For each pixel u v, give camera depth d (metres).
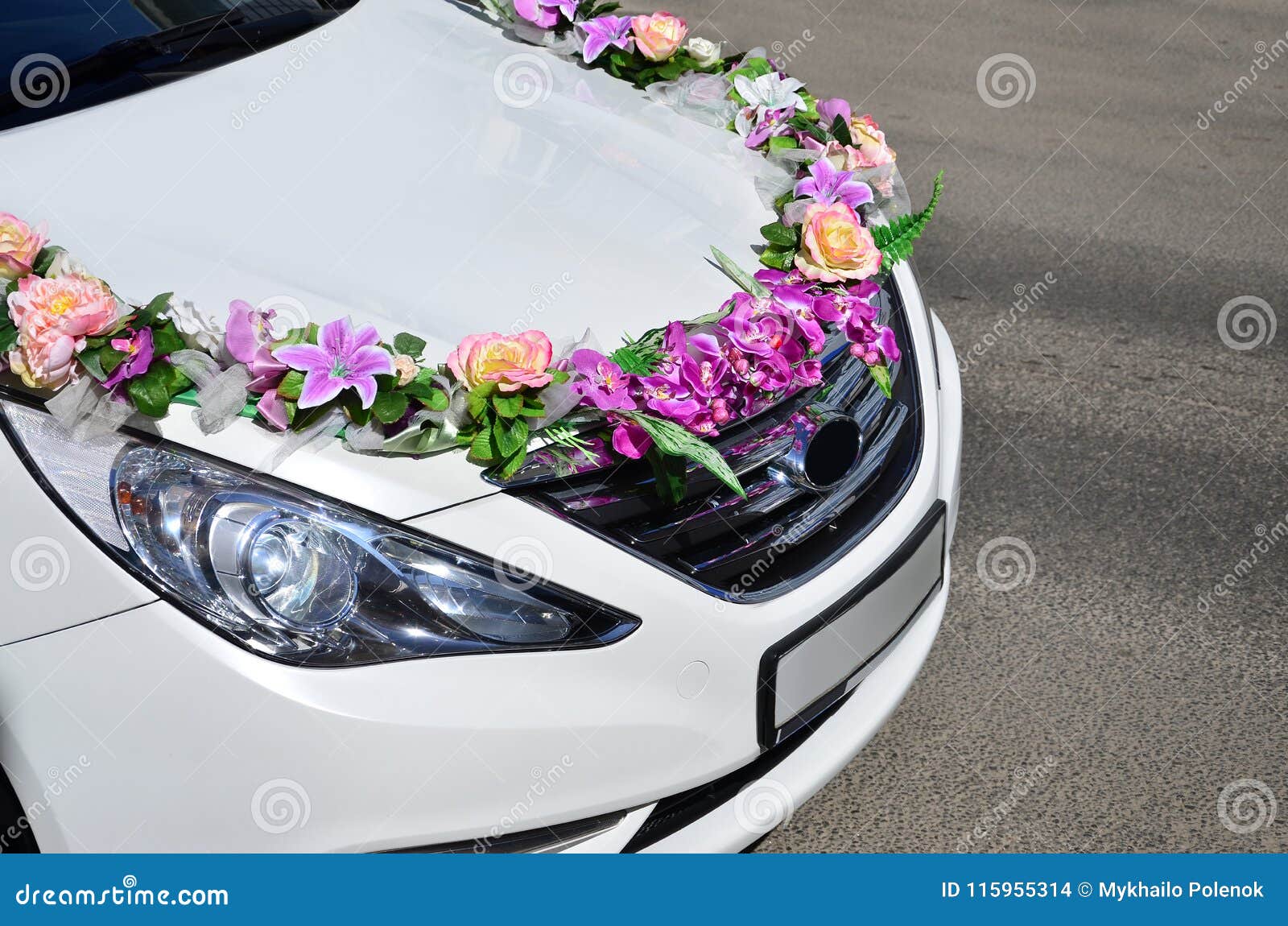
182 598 1.62
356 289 1.92
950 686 2.79
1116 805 2.49
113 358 1.62
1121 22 8.47
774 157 2.55
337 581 1.65
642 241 2.19
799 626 2.00
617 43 2.88
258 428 1.67
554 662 1.75
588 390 1.75
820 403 2.04
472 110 2.50
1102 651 2.89
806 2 8.39
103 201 2.05
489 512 1.72
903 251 2.42
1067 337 4.24
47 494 1.63
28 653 1.64
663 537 1.84
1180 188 5.63
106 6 2.61
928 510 2.33
